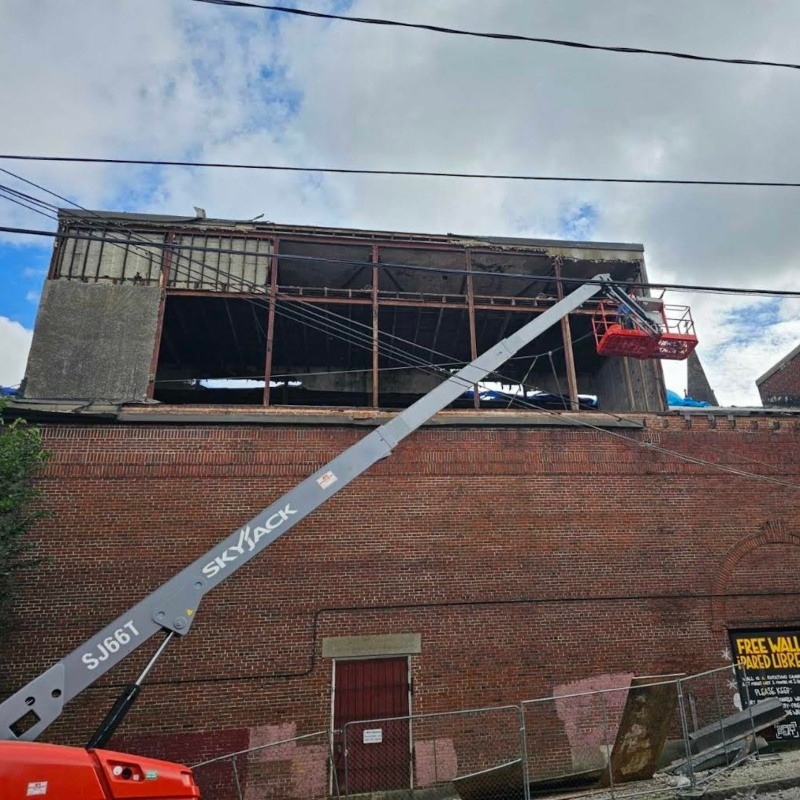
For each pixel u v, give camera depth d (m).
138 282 15.02
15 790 4.30
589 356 21.89
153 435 12.86
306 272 18.17
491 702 11.97
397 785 11.25
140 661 11.20
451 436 13.80
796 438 15.07
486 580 12.79
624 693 12.38
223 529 12.38
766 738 12.61
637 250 18.41
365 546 12.65
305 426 13.39
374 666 12.01
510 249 17.53
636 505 13.89
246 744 11.08
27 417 12.60
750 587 13.62
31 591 11.38
